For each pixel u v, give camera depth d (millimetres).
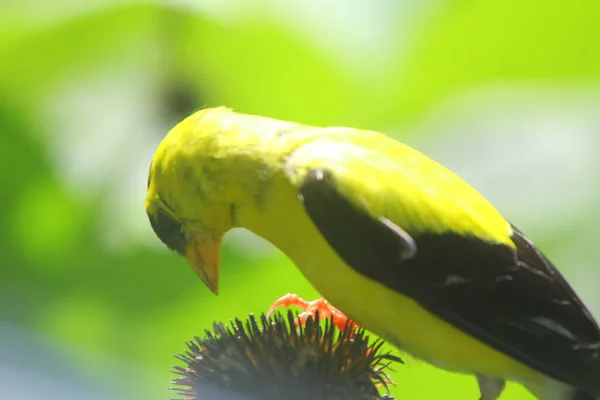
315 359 1182
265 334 1185
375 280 1175
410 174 1182
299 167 1181
